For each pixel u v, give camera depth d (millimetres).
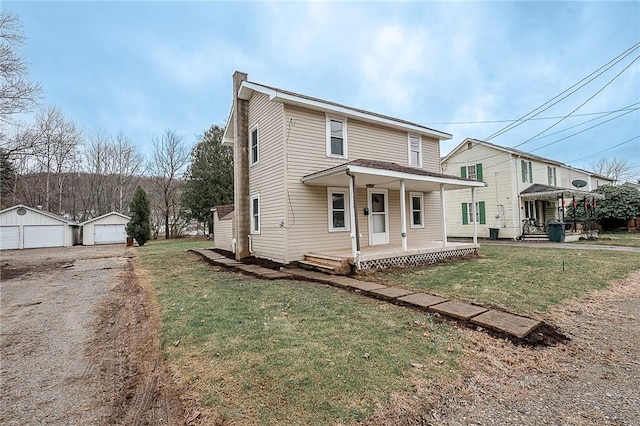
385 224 11133
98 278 8664
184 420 2264
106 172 33312
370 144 10930
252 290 6148
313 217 9469
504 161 18328
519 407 2369
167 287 6773
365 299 5371
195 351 3338
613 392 2566
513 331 3672
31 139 13000
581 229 17688
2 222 21641
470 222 19984
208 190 28031
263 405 2348
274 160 9625
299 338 3576
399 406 2334
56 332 4352
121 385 2861
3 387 2848
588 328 3971
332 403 2350
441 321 4180
